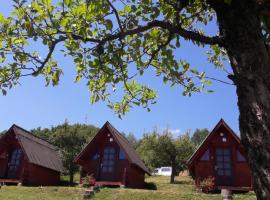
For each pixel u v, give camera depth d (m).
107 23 5.20
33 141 31.55
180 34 4.91
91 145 27.72
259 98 3.89
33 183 28.78
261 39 4.18
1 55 5.23
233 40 4.23
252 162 3.74
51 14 5.15
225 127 25.38
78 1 5.35
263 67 4.04
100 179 27.23
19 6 5.05
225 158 25.25
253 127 3.81
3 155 30.14
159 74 6.31
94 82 6.07
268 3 4.34
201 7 5.87
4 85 5.30
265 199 3.56
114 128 29.38
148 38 5.73
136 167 28.31
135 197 20.70
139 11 5.43
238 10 4.24
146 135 36.47
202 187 24.23
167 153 34.88
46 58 5.23
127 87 6.17
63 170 33.38
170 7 5.60
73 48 5.43
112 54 5.45
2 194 21.89
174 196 20.38
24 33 5.16
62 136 37.19
